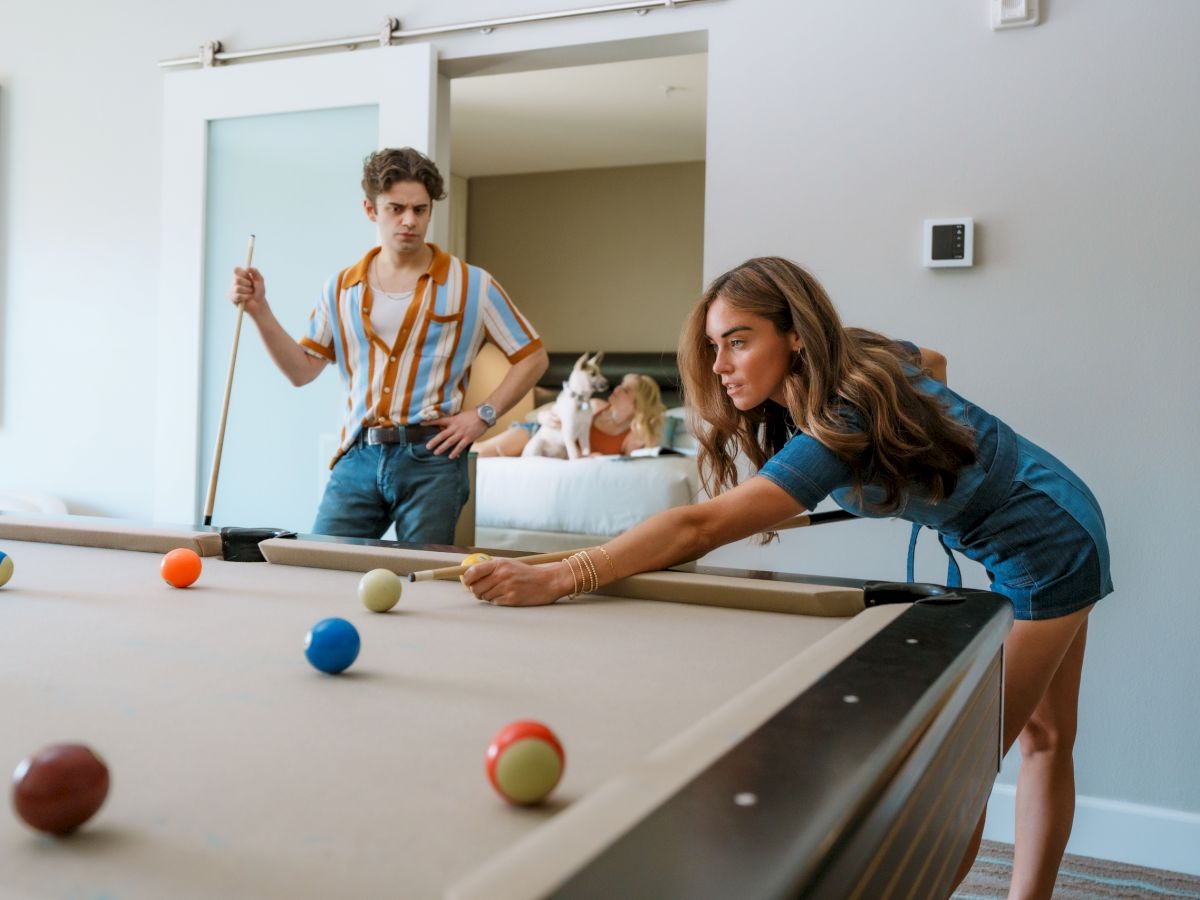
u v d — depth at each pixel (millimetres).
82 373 3443
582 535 3924
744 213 2641
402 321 2455
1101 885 2217
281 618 1167
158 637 1053
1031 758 1781
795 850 481
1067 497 1547
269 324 2520
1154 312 2322
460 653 1026
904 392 1393
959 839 917
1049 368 2398
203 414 3234
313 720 780
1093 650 2383
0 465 3566
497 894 423
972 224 2436
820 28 2568
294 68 3037
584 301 6895
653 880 443
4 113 3527
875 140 2527
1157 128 2314
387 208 2436
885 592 1254
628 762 708
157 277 3330
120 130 3377
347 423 2512
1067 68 2377
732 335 1427
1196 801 2312
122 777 642
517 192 7039
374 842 550
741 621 1222
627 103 5379
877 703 731
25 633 1056
